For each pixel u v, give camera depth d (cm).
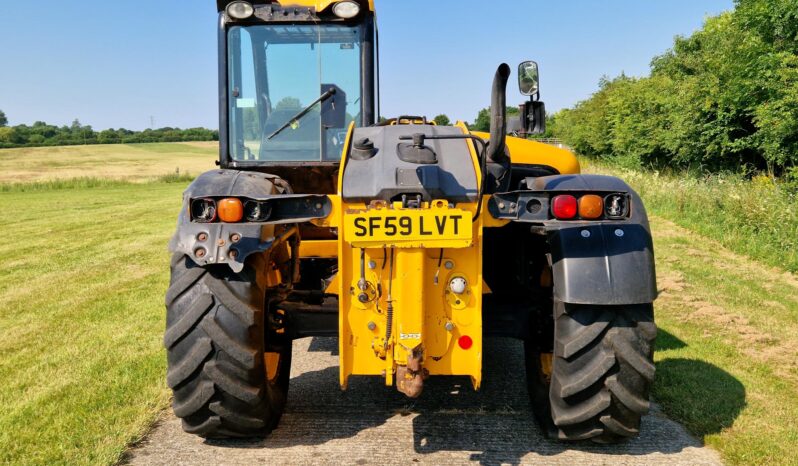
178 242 268
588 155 3462
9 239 1201
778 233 833
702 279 691
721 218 1019
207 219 270
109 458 303
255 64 392
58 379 416
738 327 511
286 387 363
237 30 390
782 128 1115
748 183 1153
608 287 266
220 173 308
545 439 327
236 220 267
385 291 281
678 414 348
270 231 275
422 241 262
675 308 573
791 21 1152
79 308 632
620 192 264
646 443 318
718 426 332
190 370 283
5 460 302
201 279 286
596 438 301
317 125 396
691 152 1652
